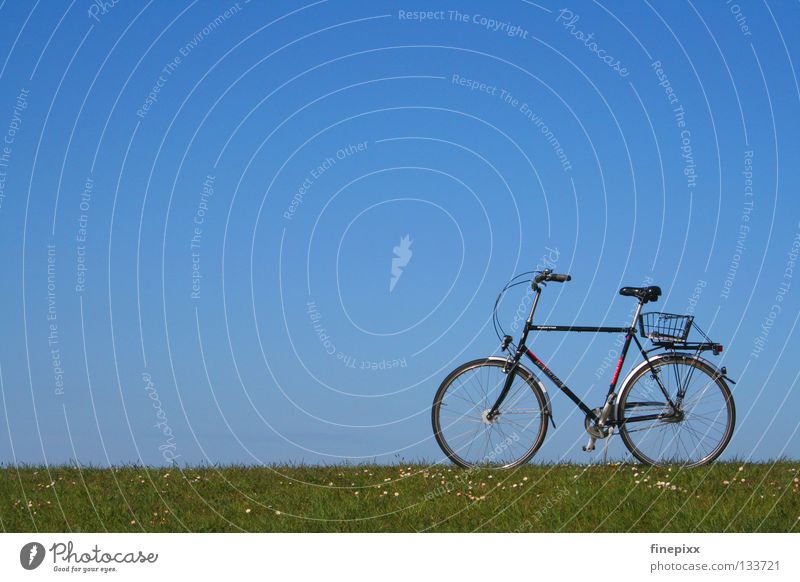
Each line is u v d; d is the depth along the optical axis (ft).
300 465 26.84
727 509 20.34
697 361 24.45
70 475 25.90
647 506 20.67
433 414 24.81
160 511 21.57
